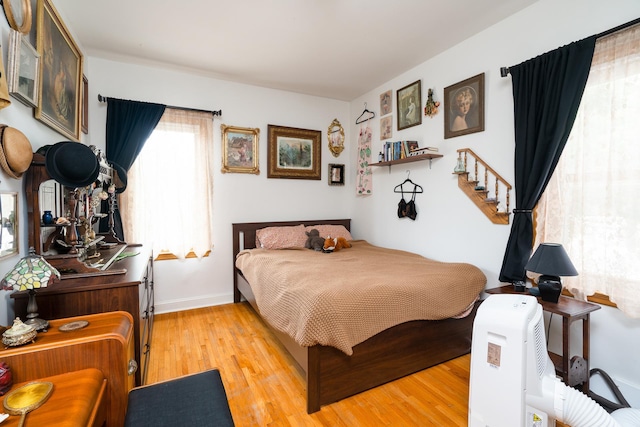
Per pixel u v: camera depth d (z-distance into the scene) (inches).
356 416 65.7
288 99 154.0
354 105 166.6
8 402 33.9
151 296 107.4
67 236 70.1
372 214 154.4
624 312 67.1
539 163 80.7
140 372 61.5
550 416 48.1
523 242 84.7
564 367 65.2
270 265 102.1
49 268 46.5
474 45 101.9
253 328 112.7
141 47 108.1
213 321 119.4
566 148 77.5
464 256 107.3
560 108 75.8
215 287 139.9
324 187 165.5
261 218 149.3
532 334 48.8
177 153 128.5
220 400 45.3
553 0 80.8
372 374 74.7
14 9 55.2
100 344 43.9
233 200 142.6
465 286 89.4
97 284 57.4
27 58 58.3
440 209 116.4
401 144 123.3
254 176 146.7
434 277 87.5
